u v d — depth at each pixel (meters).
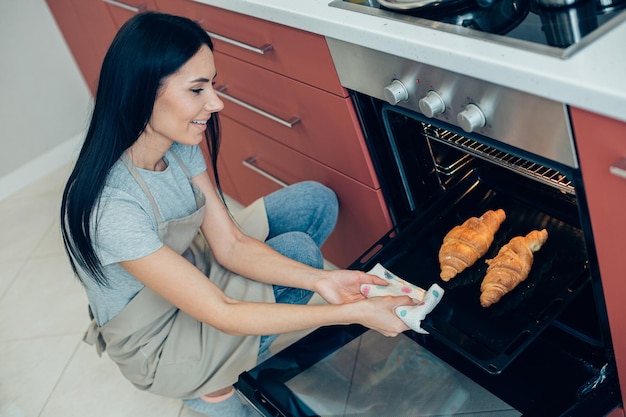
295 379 1.42
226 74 1.90
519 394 1.37
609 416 1.34
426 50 1.19
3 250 2.78
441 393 1.42
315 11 1.42
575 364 1.38
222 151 2.25
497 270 1.33
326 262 2.21
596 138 1.02
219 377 1.52
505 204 1.53
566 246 1.39
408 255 1.48
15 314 2.44
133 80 1.19
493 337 1.27
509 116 1.16
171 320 1.55
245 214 1.78
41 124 3.14
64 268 2.59
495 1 1.24
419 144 1.59
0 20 2.90
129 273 1.44
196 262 1.63
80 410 2.02
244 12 1.60
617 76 0.95
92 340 1.64
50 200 3.01
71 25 2.82
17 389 2.14
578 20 1.10
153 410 1.96
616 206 1.07
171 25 1.21
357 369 1.48
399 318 1.27
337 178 1.77
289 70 1.62
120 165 1.34
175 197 1.46
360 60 1.38
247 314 1.36
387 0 1.33
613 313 1.23
